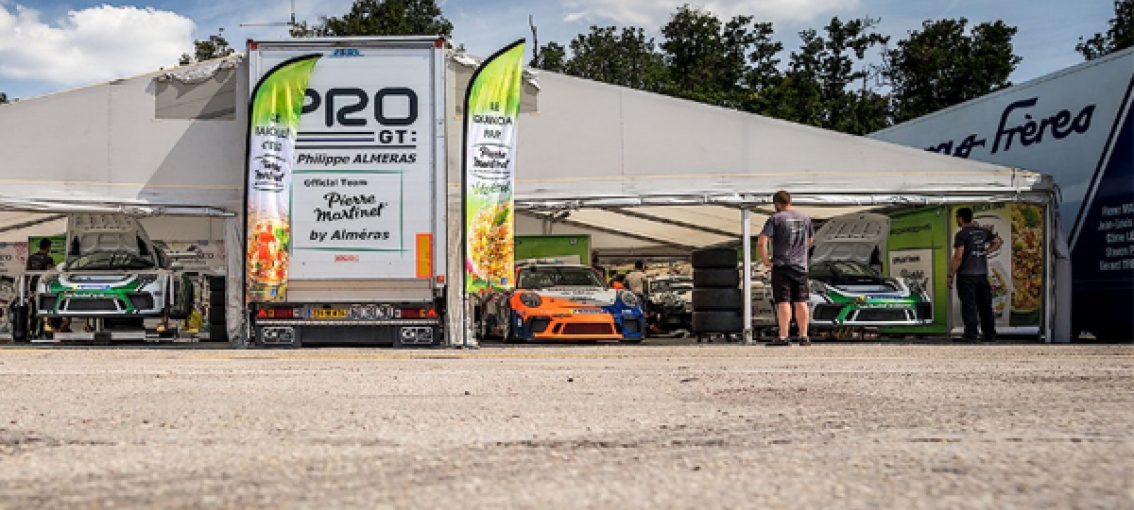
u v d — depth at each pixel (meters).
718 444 3.24
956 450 3.05
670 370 6.64
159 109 11.67
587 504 2.29
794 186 12.10
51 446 3.25
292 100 10.94
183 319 13.30
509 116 11.25
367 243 10.95
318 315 10.89
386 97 10.99
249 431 3.56
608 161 11.96
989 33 40.09
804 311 10.69
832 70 40.78
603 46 47.62
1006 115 15.27
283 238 10.93
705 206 13.38
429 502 2.32
